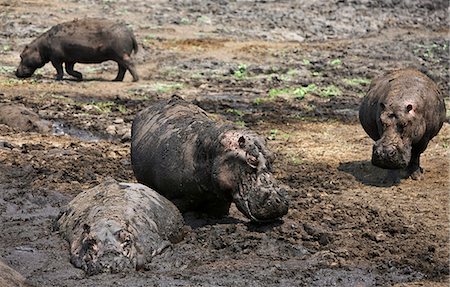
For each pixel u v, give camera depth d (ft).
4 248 95.14
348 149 149.28
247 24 291.99
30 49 214.69
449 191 122.11
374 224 106.32
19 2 295.48
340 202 115.75
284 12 308.60
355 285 88.63
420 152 128.77
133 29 275.39
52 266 89.56
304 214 108.27
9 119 158.71
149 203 96.73
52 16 280.10
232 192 98.12
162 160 104.27
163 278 86.84
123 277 86.48
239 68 233.96
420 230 104.63
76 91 200.23
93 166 131.75
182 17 293.64
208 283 86.38
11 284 80.38
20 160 132.05
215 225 101.65
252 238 97.60
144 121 112.47
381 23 306.35
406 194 120.78
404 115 120.98
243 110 186.39
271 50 259.60
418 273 92.17
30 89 199.82
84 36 212.23
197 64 237.04
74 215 97.60
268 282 87.76
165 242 93.45
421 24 309.42
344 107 191.62
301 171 133.28
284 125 170.19
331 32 292.81
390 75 134.72
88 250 89.04
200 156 100.94
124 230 89.97
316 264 93.04
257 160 97.45
